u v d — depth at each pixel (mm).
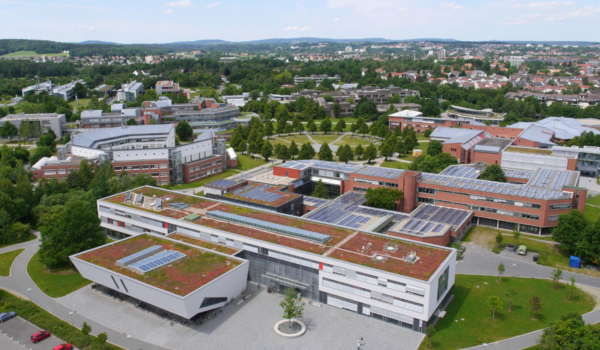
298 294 109438
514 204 148250
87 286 115375
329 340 91312
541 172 182250
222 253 112500
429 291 90625
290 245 110812
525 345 90125
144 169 199000
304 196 169875
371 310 99625
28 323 99250
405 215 149875
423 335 93188
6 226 145750
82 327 93375
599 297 108375
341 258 103250
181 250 115062
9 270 124812
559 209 144625
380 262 101312
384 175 173375
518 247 135250
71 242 123750
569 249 129500
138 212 137125
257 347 88938
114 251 115375
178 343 90312
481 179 185375
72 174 179375
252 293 110625
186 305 91562
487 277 118625
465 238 144250
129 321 98562
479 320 99125
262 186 168250
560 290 111625
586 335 83250
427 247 109438
